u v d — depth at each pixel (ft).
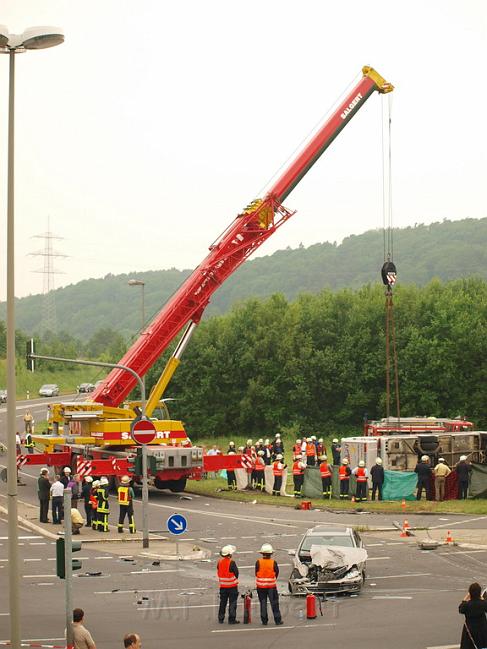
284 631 81.61
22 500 171.73
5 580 106.22
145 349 177.37
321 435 346.95
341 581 96.32
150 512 157.28
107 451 176.55
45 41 73.36
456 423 198.80
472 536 130.62
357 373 346.95
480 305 343.46
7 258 73.46
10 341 73.05
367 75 180.24
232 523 144.66
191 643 77.30
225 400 354.95
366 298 370.73
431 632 79.10
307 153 176.65
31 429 267.39
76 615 63.87
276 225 176.65
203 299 177.47
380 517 150.10
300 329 362.12
